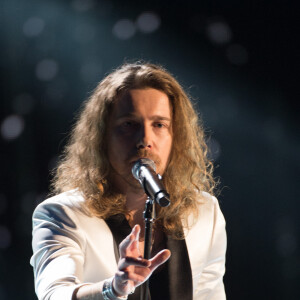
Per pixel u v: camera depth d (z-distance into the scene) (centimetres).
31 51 1931
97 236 729
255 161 2014
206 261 812
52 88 1953
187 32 1936
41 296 629
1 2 1891
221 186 2020
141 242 765
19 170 1981
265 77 1972
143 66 809
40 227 721
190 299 743
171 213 782
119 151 748
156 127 760
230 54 1956
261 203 2031
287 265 2027
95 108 792
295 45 1939
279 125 1994
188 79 1955
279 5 1912
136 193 764
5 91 1944
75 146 843
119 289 558
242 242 2039
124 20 1920
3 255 1988
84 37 1930
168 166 815
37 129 1969
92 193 755
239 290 2034
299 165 2000
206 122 1977
